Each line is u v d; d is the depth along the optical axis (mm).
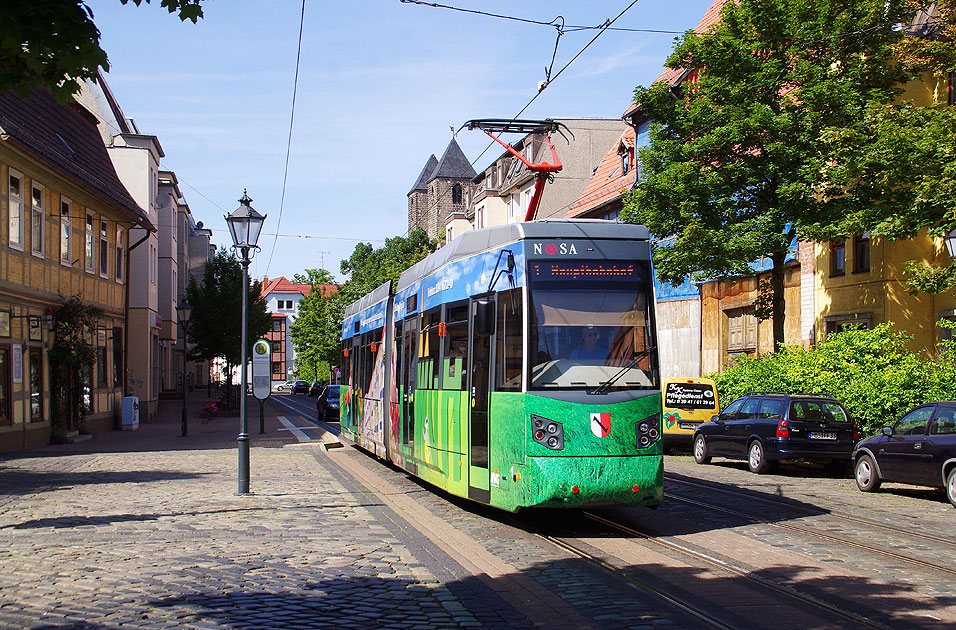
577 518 12266
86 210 30969
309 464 20438
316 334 86000
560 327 11000
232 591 7617
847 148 19625
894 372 20609
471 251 12828
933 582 8352
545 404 10680
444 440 13281
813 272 27719
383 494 14891
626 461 10750
